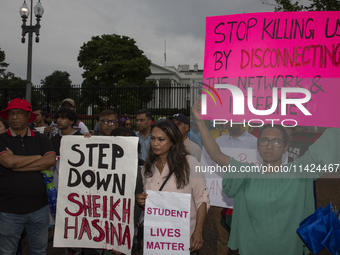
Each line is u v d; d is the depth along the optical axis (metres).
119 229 1.96
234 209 1.82
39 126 4.17
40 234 2.32
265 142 1.66
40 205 2.25
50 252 3.03
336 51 1.60
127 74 26.42
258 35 1.67
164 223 1.73
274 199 1.63
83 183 2.04
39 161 2.18
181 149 1.81
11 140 2.20
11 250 2.18
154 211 1.75
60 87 10.49
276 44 1.65
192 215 1.82
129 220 1.94
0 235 2.14
